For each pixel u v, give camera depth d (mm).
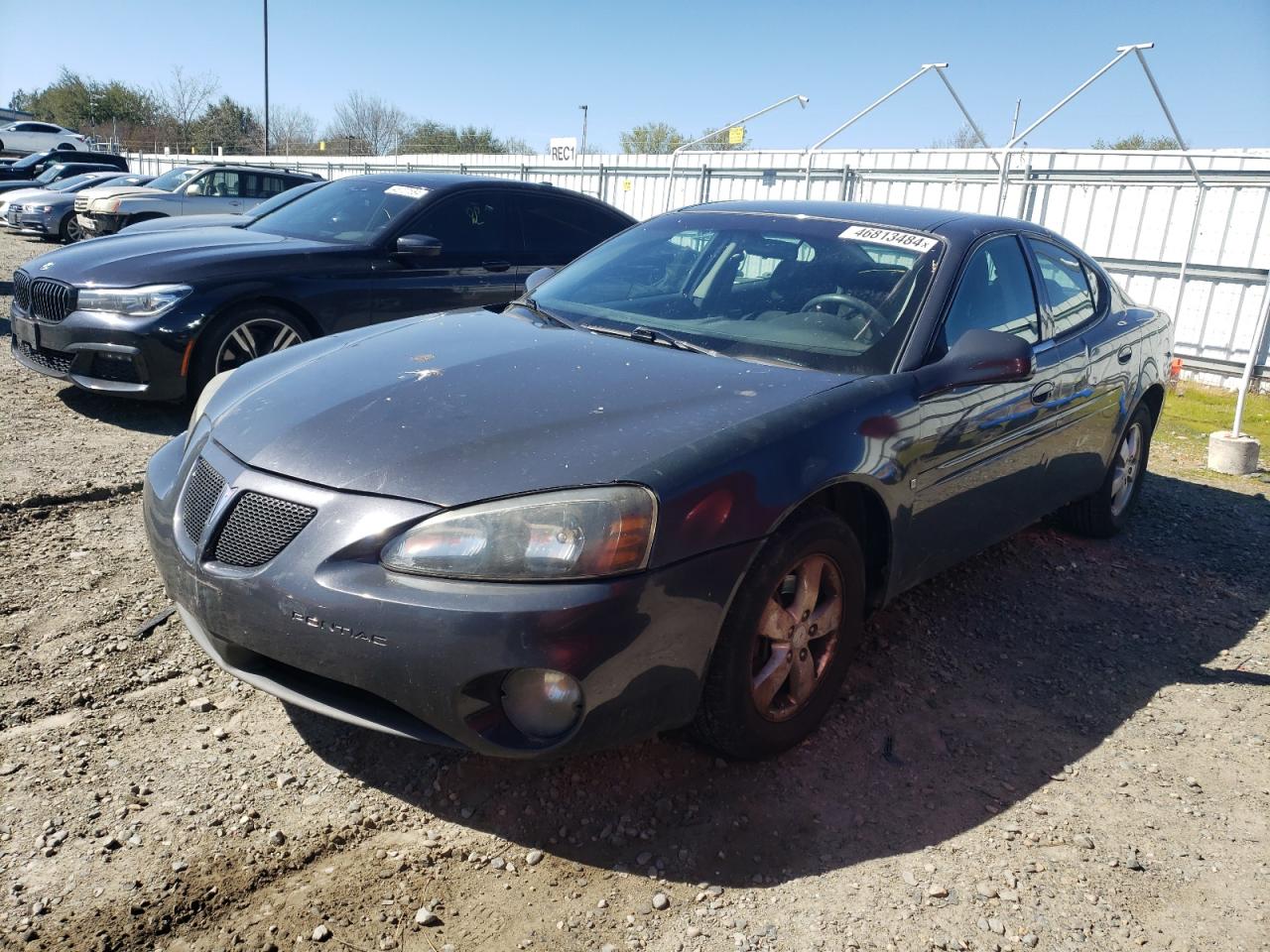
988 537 3678
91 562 3678
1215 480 6500
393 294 6203
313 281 5891
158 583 3539
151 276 5488
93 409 5883
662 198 15742
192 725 2729
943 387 3086
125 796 2410
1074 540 4977
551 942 2080
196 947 1990
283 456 2447
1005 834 2562
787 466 2533
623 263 3879
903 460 2928
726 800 2590
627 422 2506
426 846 2336
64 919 2021
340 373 2877
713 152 14320
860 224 3693
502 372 2820
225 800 2432
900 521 2996
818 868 2373
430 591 2162
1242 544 5145
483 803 2498
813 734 2939
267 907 2109
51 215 17609
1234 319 10234
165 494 2709
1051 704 3289
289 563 2281
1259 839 2635
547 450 2354
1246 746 3119
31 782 2428
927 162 12094
